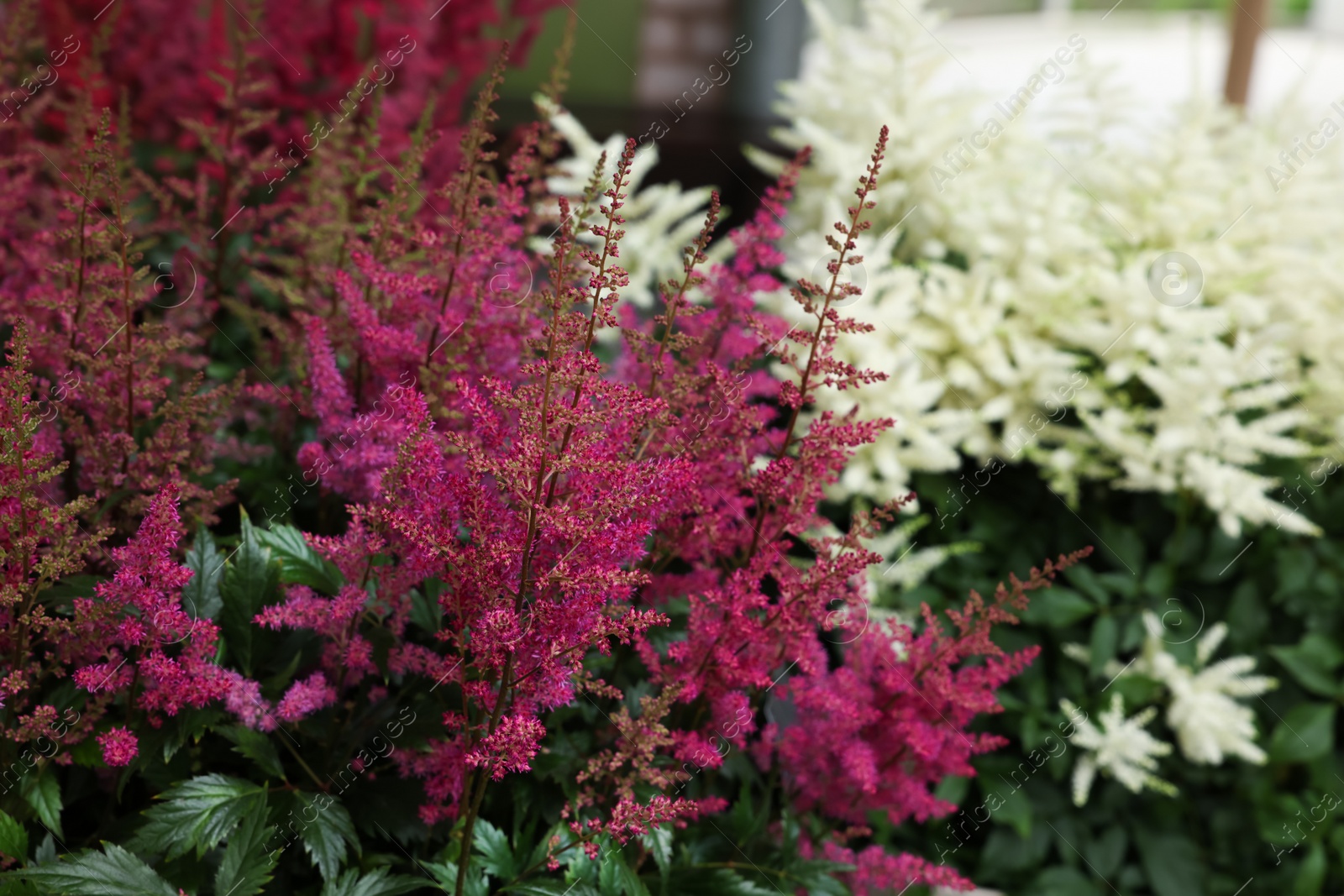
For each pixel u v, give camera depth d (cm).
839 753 162
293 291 175
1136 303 253
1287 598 267
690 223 238
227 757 150
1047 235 260
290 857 147
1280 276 266
